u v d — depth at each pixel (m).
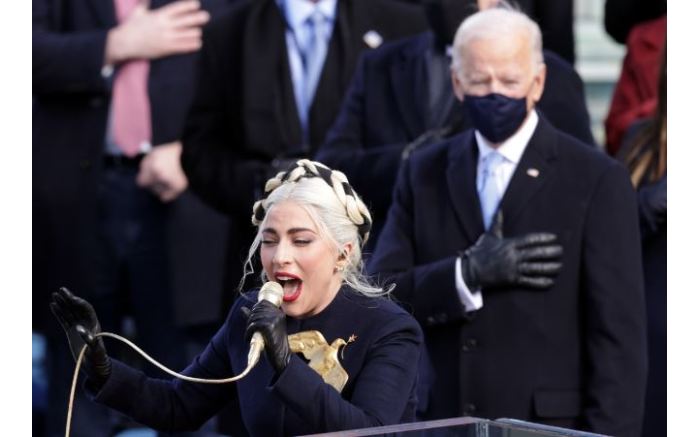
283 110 22.34
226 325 13.99
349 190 13.43
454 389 16.97
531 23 17.19
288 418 13.16
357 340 13.30
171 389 13.95
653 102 23.19
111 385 13.42
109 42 24.78
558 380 16.67
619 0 24.09
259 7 22.66
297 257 13.08
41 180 24.78
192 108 22.56
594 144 19.06
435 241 17.39
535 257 16.69
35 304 24.72
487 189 17.30
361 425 12.45
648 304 19.17
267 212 13.23
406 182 17.92
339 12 22.62
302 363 12.39
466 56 17.00
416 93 19.78
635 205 17.06
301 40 22.47
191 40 24.97
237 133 22.31
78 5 25.22
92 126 24.86
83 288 24.72
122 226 24.84
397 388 12.98
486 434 11.77
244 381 13.52
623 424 16.28
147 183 24.66
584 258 16.75
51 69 24.69
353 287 13.68
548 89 18.92
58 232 24.77
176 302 24.56
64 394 24.66
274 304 12.55
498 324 16.81
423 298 17.06
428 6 19.58
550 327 16.73
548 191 17.00
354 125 20.20
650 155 19.70
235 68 22.38
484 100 16.86
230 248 22.42
